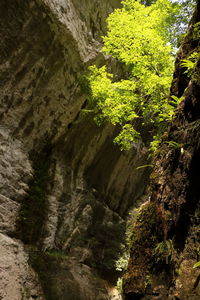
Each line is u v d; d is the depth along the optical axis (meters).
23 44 7.29
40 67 7.96
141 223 2.94
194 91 2.69
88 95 8.95
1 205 7.14
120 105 7.19
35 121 8.52
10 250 6.88
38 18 7.28
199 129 2.48
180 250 2.31
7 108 7.61
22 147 8.29
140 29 6.81
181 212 2.42
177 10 6.98
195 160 2.44
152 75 6.21
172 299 2.14
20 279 6.69
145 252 2.73
